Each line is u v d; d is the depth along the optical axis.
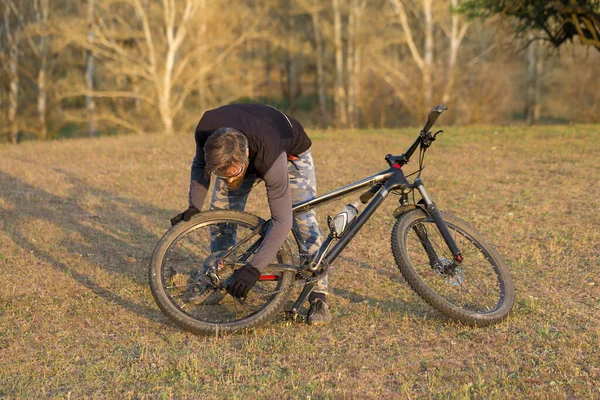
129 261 4.91
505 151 10.02
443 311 3.61
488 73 26.56
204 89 29.86
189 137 13.48
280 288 3.59
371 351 3.40
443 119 26.41
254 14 30.97
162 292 3.50
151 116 27.92
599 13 15.48
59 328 3.69
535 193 6.99
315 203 3.67
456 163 9.02
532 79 34.44
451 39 29.16
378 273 4.63
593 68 26.77
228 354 3.36
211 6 26.64
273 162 3.28
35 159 10.03
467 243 4.09
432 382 3.04
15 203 6.75
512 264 4.77
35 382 3.07
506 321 3.71
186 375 3.13
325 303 3.79
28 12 29.38
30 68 29.38
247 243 3.62
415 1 29.91
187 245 4.98
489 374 3.13
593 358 3.26
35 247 5.23
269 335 3.58
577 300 4.06
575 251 5.01
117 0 25.47
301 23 44.44
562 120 36.50
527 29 17.30
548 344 3.42
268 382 3.07
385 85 28.52
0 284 4.38
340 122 30.41
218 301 3.94
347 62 35.16
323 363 3.26
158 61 27.14
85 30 26.00
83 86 27.39
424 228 3.86
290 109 45.19
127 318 3.83
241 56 36.03
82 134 32.94
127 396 2.95
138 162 9.68
